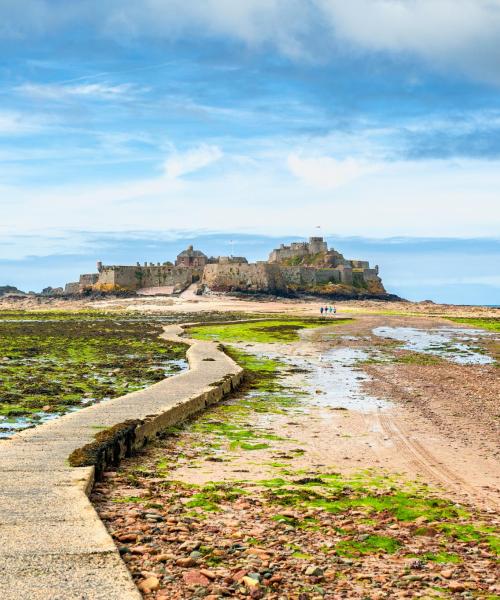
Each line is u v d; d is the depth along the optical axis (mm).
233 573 10055
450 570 10578
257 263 187000
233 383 35000
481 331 88750
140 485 15906
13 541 10133
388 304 179500
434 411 28953
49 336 70938
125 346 59875
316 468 18531
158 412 23484
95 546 9961
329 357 53750
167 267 195875
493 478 17734
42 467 15156
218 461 19266
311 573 10180
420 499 15266
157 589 9289
